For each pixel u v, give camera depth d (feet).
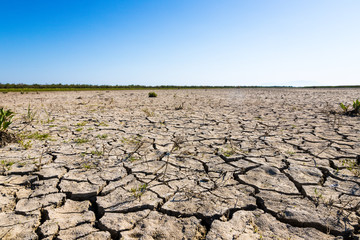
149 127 18.25
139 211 6.81
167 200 7.36
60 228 6.06
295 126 18.22
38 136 14.96
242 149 12.28
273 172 9.31
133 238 5.70
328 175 9.00
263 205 7.00
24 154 11.43
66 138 14.69
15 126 18.15
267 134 15.61
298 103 36.70
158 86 141.08
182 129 17.44
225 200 7.25
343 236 5.67
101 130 17.10
